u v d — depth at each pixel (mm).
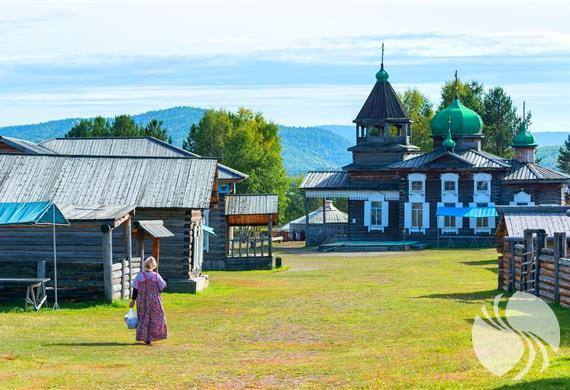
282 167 153875
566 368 19281
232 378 19734
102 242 38062
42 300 33750
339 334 28141
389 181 106938
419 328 28562
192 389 18453
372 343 25750
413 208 102875
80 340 26062
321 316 33406
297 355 23656
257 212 68750
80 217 35656
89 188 45750
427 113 170750
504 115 170125
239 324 31141
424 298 40500
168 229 45656
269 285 51000
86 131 153875
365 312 34500
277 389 18312
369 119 109375
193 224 46844
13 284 35344
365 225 105938
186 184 46438
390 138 109062
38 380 19234
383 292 44781
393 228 105062
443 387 17594
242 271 66250
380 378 19062
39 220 34281
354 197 106375
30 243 41062
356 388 18047
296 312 35125
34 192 45250
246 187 145500
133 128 156000
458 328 27906
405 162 104062
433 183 102375
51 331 27875
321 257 85125
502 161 105875
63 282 35781
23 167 46719
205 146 157625
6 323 29344
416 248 96875
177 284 44938
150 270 26047
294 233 128750
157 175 46906
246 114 160750
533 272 38250
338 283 52594
